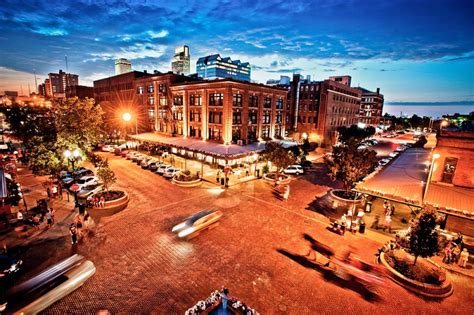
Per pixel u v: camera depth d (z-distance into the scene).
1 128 66.38
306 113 63.78
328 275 13.63
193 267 13.99
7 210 18.41
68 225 18.42
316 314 11.08
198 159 42.94
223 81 38.12
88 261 13.76
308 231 18.45
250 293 12.18
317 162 44.41
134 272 13.44
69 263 13.30
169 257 14.85
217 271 13.71
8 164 30.23
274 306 11.45
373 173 23.78
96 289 12.14
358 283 13.07
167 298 11.71
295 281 13.09
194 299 11.70
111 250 15.41
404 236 14.65
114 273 13.32
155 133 52.88
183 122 46.44
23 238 16.47
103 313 10.78
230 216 20.67
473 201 16.38
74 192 22.83
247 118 41.78
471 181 18.34
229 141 39.53
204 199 24.31
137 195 24.94
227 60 187.50
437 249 12.77
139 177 31.30
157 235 17.28
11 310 10.47
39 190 25.91
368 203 22.33
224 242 16.64
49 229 17.75
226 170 29.30
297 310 11.26
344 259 15.11
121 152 44.75
